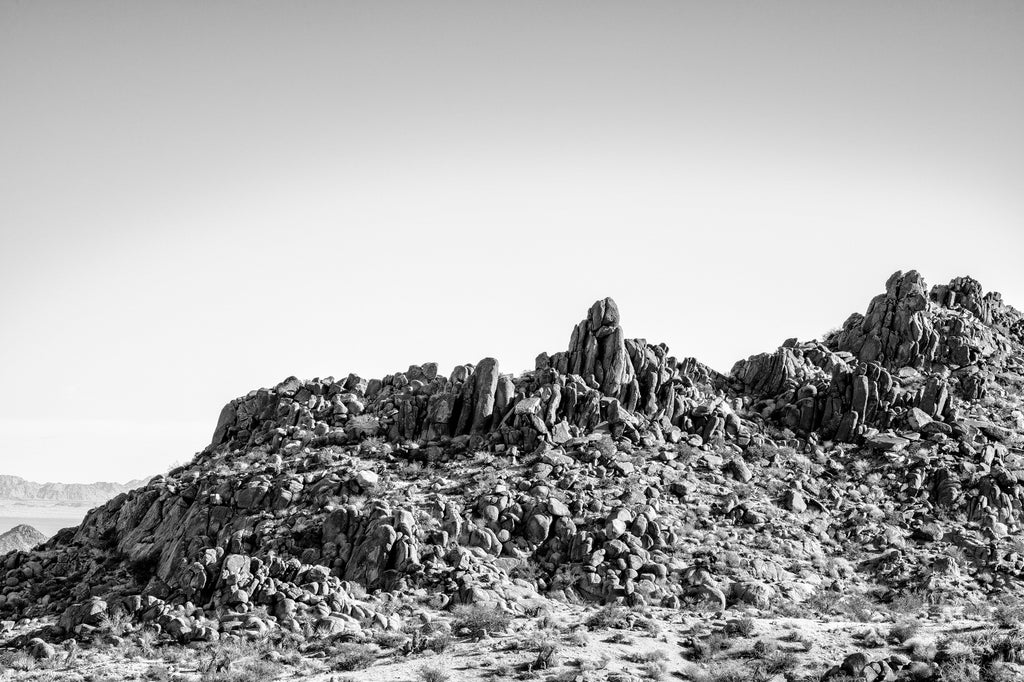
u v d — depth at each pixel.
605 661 47.31
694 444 74.38
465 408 74.25
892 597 58.88
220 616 54.34
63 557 66.88
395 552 59.38
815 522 67.00
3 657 51.00
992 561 62.19
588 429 73.75
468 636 51.50
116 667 49.25
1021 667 45.56
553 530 62.50
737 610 56.38
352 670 47.69
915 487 70.81
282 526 63.19
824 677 45.31
